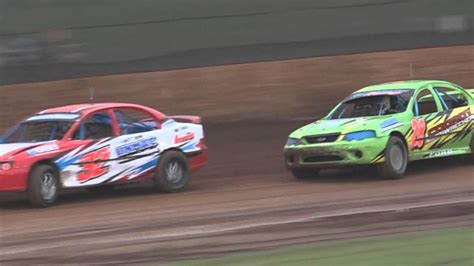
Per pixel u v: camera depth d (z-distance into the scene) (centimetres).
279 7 8706
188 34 8362
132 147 4509
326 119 5172
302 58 8762
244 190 4594
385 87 5253
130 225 3450
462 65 9419
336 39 8931
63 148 4225
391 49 9175
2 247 3033
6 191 3997
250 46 8562
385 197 4028
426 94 5141
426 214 3500
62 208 4072
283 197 4181
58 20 7862
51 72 7781
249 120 8075
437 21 9412
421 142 4925
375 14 9125
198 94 8175
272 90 8431
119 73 8081
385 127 4731
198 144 4903
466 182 4494
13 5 7631
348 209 3691
